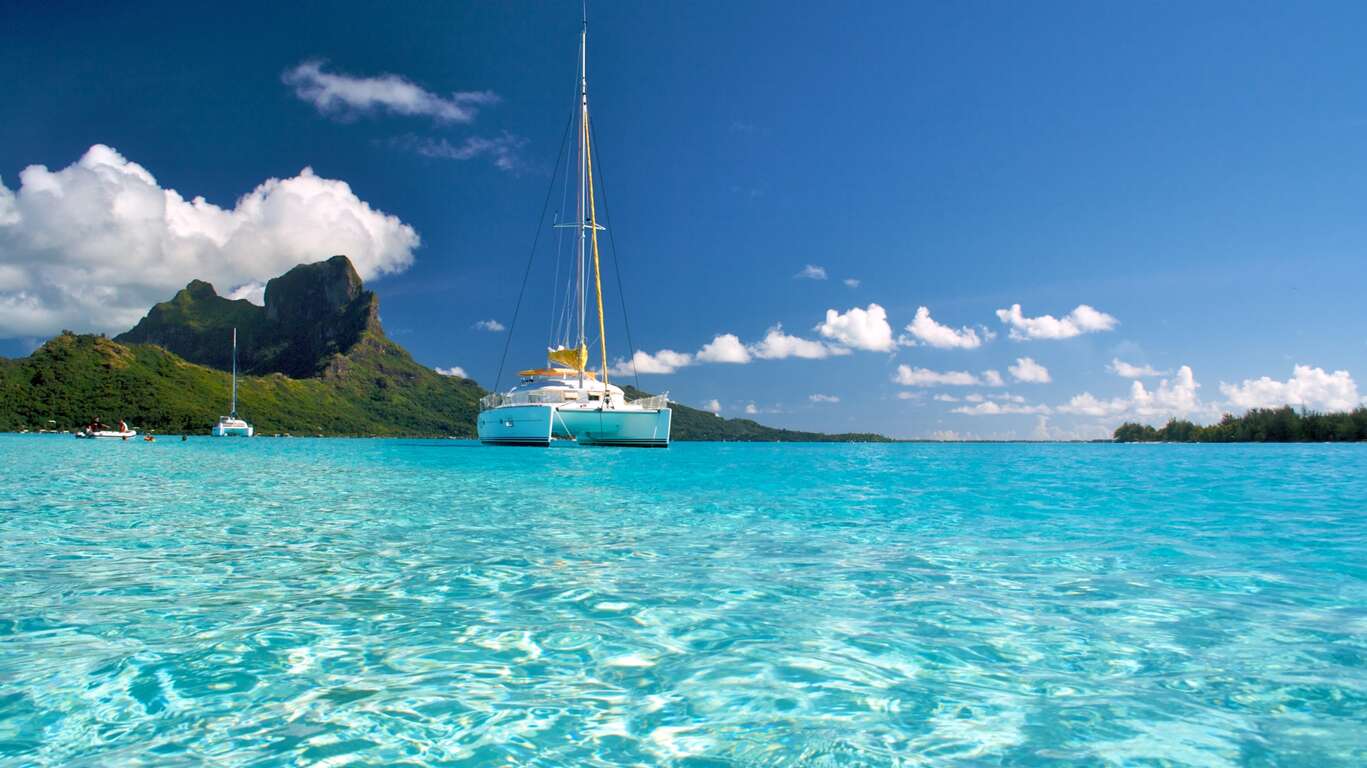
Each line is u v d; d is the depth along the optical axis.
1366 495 12.81
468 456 28.66
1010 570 5.89
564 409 29.75
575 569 5.90
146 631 4.05
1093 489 14.30
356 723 2.84
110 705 3.00
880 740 2.69
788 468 22.47
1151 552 6.71
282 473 18.45
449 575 5.63
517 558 6.38
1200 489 14.40
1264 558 6.42
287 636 3.99
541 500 11.71
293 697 3.11
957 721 2.86
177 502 11.03
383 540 7.41
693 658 3.65
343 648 3.79
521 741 2.69
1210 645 3.83
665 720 2.88
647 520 9.13
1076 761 2.51
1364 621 4.28
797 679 3.35
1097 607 4.63
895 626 4.21
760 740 2.69
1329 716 2.88
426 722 2.85
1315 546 7.06
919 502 11.50
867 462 28.70
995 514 9.92
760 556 6.54
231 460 25.91
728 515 9.71
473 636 4.02
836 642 3.91
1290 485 15.52
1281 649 3.75
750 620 4.36
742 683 3.29
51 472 17.84
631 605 4.72
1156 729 2.77
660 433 30.69
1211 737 2.70
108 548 6.80
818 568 5.96
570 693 3.18
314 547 6.93
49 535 7.58
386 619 4.35
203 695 3.12
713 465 23.70
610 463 24.06
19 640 3.86
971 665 3.54
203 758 2.54
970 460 31.48
